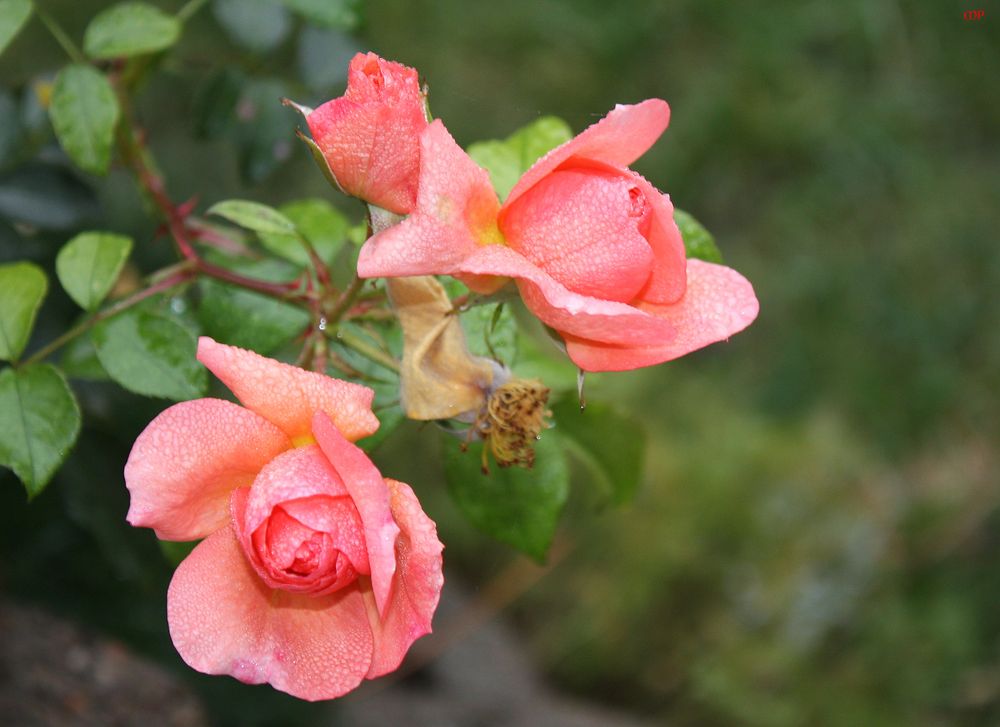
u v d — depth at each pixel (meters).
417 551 0.41
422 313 0.45
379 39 1.24
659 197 0.42
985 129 1.44
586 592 1.09
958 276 1.36
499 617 1.11
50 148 0.59
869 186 1.38
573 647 1.07
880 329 1.33
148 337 0.47
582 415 0.54
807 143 1.37
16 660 0.60
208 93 0.58
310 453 0.42
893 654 1.07
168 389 0.47
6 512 0.59
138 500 0.41
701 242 0.50
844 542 1.12
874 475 1.23
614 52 1.38
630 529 1.10
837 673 1.06
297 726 0.70
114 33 0.51
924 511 1.17
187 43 0.72
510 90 1.32
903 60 1.41
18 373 0.46
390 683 0.96
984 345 1.33
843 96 1.39
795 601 1.08
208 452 0.42
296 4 0.55
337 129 0.42
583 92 1.36
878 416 1.29
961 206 1.39
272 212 0.48
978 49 1.40
